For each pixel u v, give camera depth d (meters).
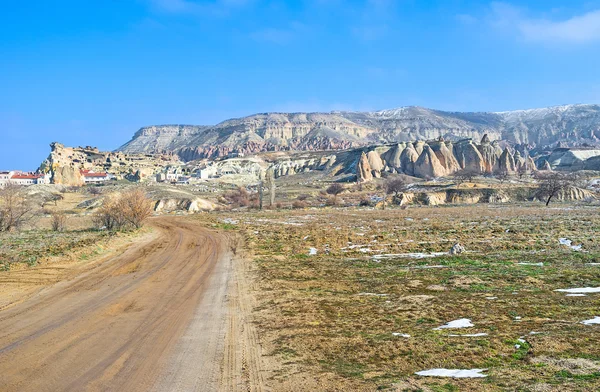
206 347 11.91
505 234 37.69
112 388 9.20
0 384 9.48
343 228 48.56
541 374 9.19
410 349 11.20
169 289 20.28
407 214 72.88
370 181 199.50
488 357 10.47
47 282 21.91
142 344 12.23
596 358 9.96
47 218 75.56
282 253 31.81
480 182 149.75
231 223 61.06
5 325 14.31
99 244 35.38
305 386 9.08
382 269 23.83
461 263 24.36
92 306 16.97
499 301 15.80
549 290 17.20
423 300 16.38
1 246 34.56
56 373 10.09
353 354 11.04
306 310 15.71
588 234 35.31
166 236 45.19
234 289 20.08
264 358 10.94
